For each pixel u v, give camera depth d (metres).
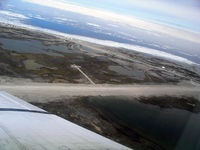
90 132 6.93
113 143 6.23
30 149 3.82
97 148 5.05
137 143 32.41
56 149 4.20
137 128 37.53
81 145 4.91
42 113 7.81
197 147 34.59
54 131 5.61
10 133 4.42
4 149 3.52
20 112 6.83
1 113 6.09
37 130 5.25
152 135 36.22
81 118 35.91
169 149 32.75
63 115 35.22
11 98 8.98
